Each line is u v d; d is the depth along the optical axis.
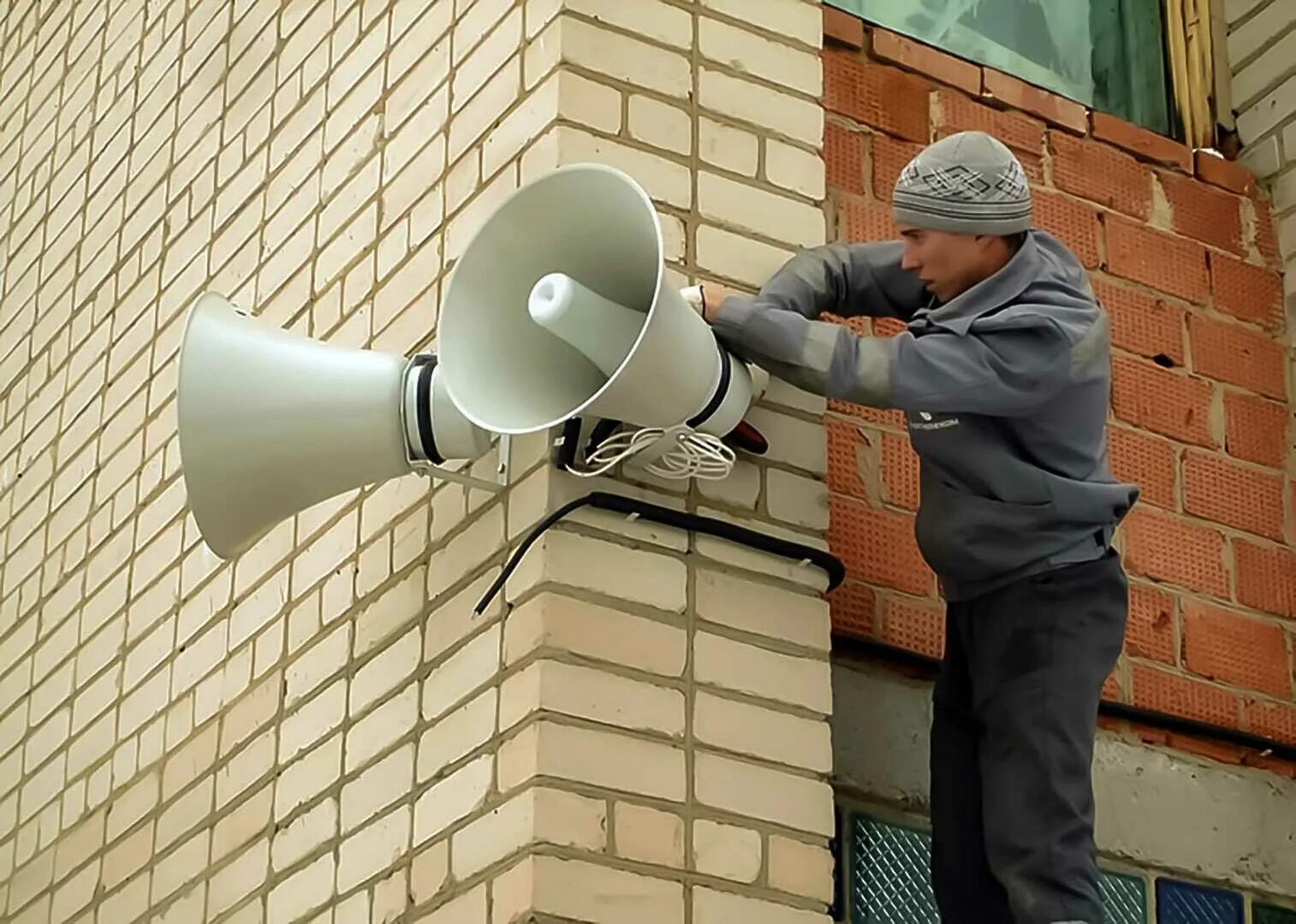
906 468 4.64
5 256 6.68
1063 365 3.55
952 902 3.79
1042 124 5.27
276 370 3.88
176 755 4.75
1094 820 4.01
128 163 5.96
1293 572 5.18
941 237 3.66
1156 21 5.76
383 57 4.81
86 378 5.82
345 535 4.38
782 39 4.42
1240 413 5.28
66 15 6.81
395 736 4.01
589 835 3.59
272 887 4.23
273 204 5.08
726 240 4.16
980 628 3.73
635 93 4.18
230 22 5.60
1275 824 4.88
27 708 5.58
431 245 4.39
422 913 3.77
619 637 3.74
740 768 3.78
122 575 5.27
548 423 3.53
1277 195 5.59
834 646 4.37
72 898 5.02
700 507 3.92
